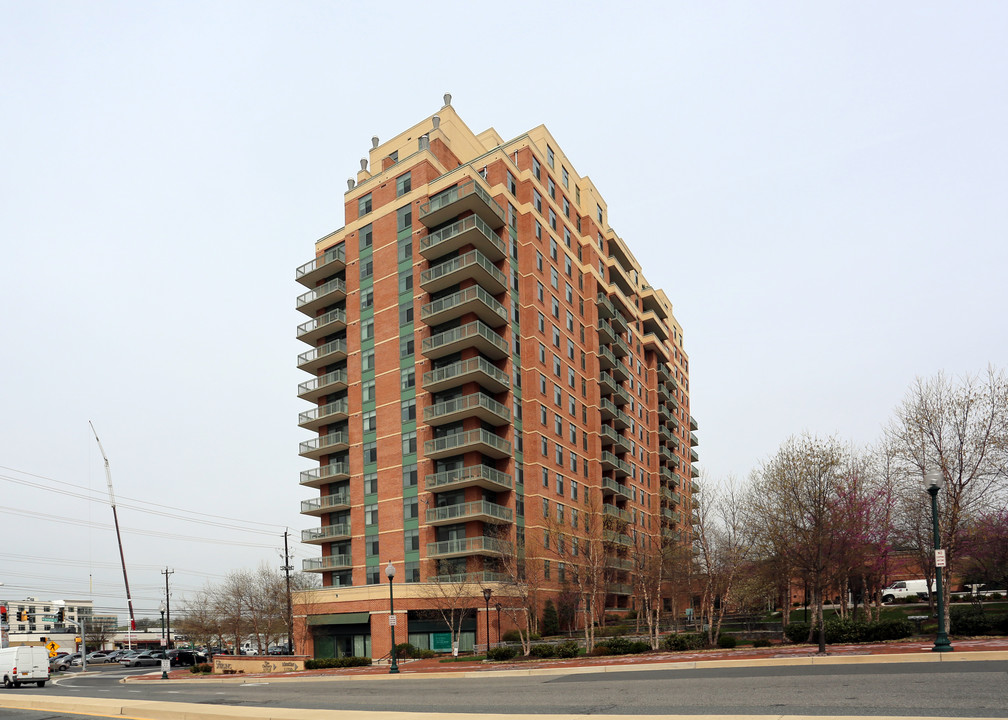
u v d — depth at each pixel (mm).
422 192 58250
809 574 33156
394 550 54625
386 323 58969
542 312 60000
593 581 41250
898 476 37406
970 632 29922
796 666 21188
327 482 61156
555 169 66938
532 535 54719
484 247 55594
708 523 47062
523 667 29141
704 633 38438
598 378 68875
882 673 17453
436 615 49031
